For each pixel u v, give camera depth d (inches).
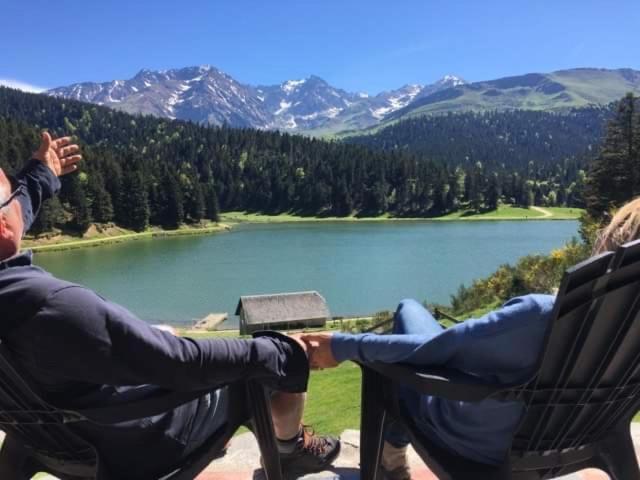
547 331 57.6
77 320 55.2
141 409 63.6
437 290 2127.2
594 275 54.6
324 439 92.2
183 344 61.2
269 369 67.7
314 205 5890.8
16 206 62.1
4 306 55.1
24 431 65.8
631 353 60.2
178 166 6294.3
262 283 2401.6
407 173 5851.4
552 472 69.5
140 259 3174.2
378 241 3757.4
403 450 86.4
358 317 1737.2
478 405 66.7
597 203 1637.6
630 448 69.4
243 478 105.7
